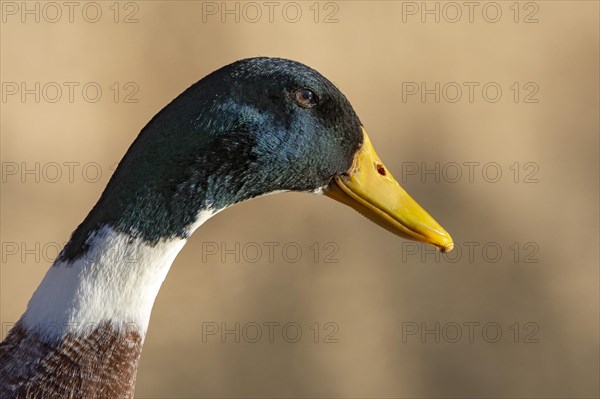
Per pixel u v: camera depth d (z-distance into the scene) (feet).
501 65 49.88
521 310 40.83
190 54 46.73
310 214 42.63
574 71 50.37
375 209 20.01
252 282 39.99
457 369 38.42
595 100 49.83
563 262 43.21
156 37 46.60
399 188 20.26
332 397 37.06
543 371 38.65
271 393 36.91
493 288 41.55
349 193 19.92
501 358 39.09
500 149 47.39
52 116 44.04
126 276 17.26
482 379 38.32
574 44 50.83
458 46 49.67
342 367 37.81
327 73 47.80
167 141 17.48
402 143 46.93
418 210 20.26
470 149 47.14
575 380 38.58
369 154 20.12
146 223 17.37
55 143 43.55
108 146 44.19
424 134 47.42
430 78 48.73
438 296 40.60
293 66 18.75
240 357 37.70
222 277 40.06
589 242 43.98
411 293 40.60
